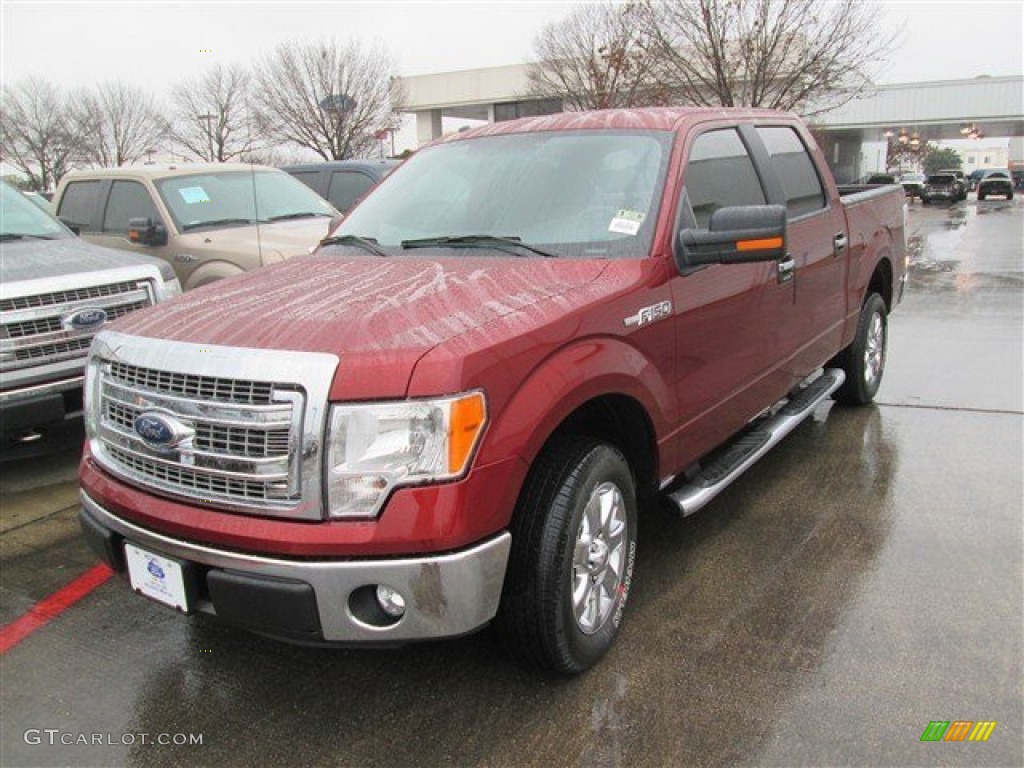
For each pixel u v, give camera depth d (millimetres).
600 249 3264
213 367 2484
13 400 4660
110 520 2766
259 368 2418
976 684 2832
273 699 2896
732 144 4086
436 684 2945
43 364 4797
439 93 42625
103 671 3094
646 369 3074
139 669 3098
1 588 3742
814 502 4383
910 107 41875
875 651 3037
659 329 3146
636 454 3311
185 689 2969
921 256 15836
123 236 7852
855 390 5770
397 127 37562
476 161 3928
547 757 2568
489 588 2486
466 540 2398
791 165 4672
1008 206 36281
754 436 4184
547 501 2682
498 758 2572
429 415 2334
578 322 2766
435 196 3852
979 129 53750
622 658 3049
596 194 3479
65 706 2893
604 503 2936
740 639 3146
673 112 3904
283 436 2393
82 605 3578
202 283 7266
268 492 2428
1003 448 5078
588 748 2600
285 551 2383
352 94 34500
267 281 3248
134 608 3543
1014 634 3115
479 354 2424
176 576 2594
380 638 2426
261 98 34906
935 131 55531
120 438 2764
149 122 41875
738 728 2662
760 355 4023
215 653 3188
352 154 35062
